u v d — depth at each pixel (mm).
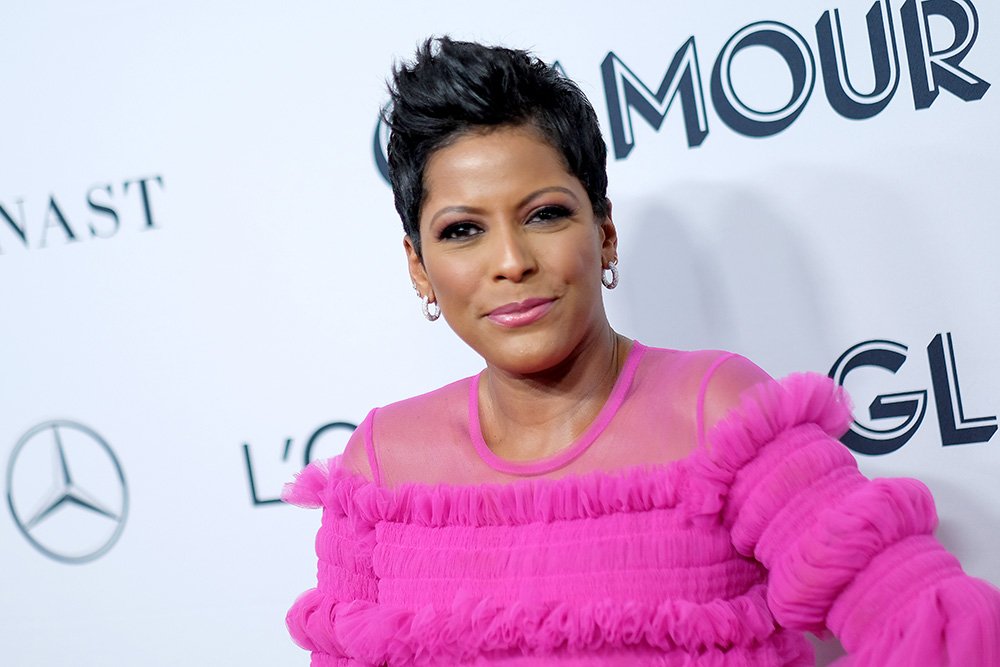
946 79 3055
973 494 3082
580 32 3264
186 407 3551
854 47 3105
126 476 3600
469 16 3326
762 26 3154
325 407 3465
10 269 3635
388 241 3412
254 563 3537
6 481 3674
